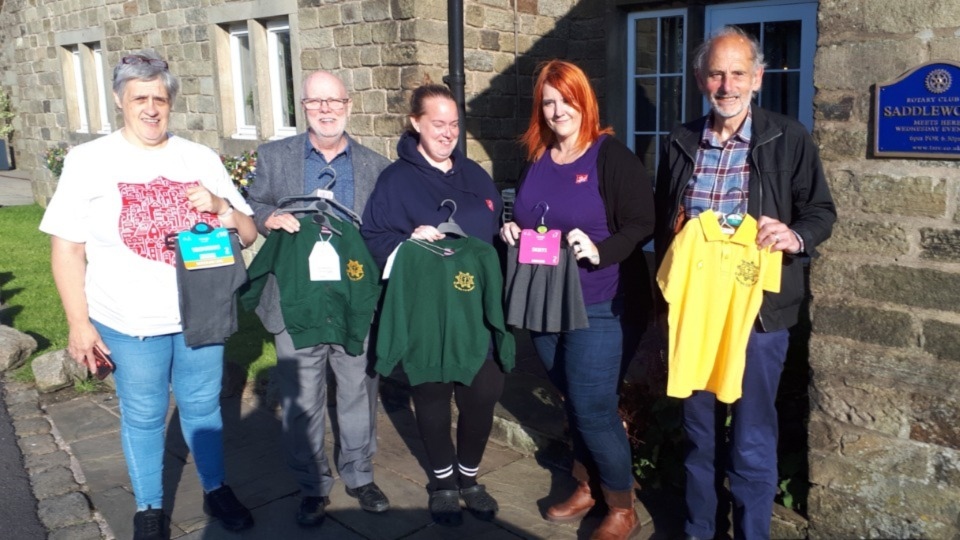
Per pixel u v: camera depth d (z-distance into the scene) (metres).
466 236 3.54
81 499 4.12
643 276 3.43
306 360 3.70
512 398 4.83
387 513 3.90
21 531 3.86
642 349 4.29
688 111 6.86
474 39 6.93
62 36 11.99
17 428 5.08
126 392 3.46
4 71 15.13
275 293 3.67
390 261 3.55
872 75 3.03
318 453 3.80
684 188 3.15
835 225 3.18
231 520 3.75
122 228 3.27
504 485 4.13
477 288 3.52
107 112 11.56
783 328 3.07
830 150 3.17
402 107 6.71
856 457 3.23
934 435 3.03
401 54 6.64
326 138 3.59
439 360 3.57
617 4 7.10
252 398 5.44
